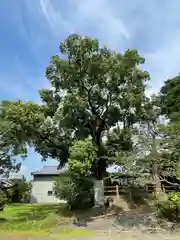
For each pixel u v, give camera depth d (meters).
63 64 18.30
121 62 18.20
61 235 10.73
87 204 16.31
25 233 11.16
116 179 18.02
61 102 19.59
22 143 18.22
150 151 14.19
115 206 15.62
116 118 20.88
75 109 19.02
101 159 19.28
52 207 20.45
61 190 15.52
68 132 20.41
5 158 18.31
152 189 18.28
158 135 15.01
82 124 20.25
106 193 17.64
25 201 30.77
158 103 20.00
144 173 14.91
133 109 19.64
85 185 16.28
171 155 13.89
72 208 16.00
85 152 15.92
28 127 17.45
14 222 14.11
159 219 12.87
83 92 19.69
